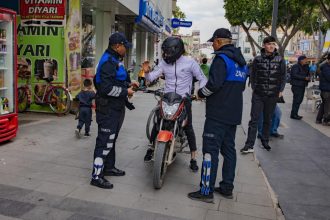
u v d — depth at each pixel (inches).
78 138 296.0
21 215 158.9
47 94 399.5
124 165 234.2
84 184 197.0
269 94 279.9
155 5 857.5
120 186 197.6
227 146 190.5
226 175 192.1
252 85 285.1
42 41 401.1
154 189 195.9
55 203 172.4
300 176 236.7
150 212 169.0
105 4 502.9
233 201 187.8
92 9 531.5
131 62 820.6
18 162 227.6
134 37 911.7
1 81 270.4
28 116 384.8
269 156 279.7
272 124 340.2
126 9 553.3
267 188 209.3
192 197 185.9
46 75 402.0
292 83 455.5
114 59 192.1
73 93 415.2
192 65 216.8
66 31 398.0
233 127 189.2
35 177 203.6
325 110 421.4
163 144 190.9
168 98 205.2
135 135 320.2
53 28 399.5
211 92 176.1
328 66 414.0
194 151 232.5
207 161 182.2
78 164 230.1
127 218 161.8
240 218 169.0
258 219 169.2
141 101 563.8
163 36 1254.9
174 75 217.0
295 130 384.5
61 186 192.7
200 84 216.8
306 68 451.2
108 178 209.0
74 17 409.1
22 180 198.1
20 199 174.4
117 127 200.5
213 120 180.7
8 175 204.5
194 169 229.3
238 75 180.7
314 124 425.1
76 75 419.2
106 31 576.1
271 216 173.3
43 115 394.3
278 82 281.1
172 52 211.8
